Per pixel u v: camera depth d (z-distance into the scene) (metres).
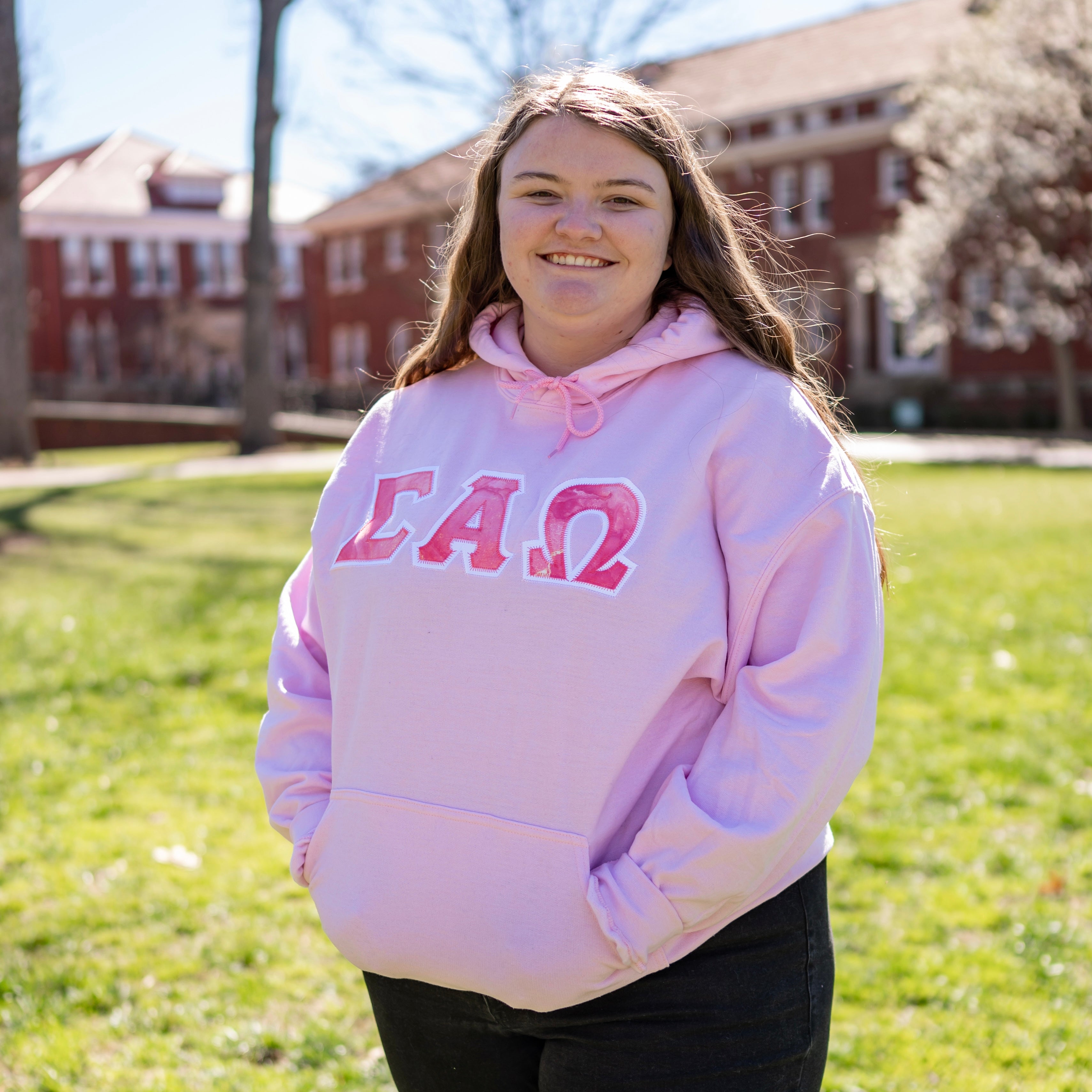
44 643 7.45
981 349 30.42
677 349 1.64
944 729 5.27
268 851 4.25
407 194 33.03
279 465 22.25
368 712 1.64
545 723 1.53
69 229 50.31
